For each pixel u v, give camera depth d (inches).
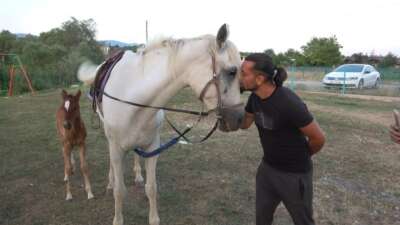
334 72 659.4
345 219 143.7
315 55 1513.3
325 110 384.2
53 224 139.6
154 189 124.2
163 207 151.9
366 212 149.4
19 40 1770.4
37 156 219.9
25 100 479.2
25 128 295.7
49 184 176.9
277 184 92.5
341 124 310.2
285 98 83.6
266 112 86.6
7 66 714.2
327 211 149.8
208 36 100.4
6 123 317.1
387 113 372.2
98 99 127.8
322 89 656.4
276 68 86.1
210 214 146.6
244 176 187.5
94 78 141.4
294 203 91.0
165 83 105.1
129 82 112.6
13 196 162.9
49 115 358.0
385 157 221.1
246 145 242.1
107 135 122.2
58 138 262.4
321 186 174.9
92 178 184.7
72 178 185.0
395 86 687.1
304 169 90.0
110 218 144.4
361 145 246.5
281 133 86.9
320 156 220.4
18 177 185.3
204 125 301.4
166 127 292.8
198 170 195.0
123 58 123.2
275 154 90.1
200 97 99.8
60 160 212.8
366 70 653.9
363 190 171.3
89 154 222.2
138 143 117.3
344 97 519.2
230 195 164.2
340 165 205.3
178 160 210.4
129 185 174.7
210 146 238.4
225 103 95.7
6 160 211.9
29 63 983.0
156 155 122.3
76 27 1549.0
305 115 82.7
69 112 151.4
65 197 162.4
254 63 83.2
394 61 1518.2
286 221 141.8
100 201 159.0
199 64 98.2
